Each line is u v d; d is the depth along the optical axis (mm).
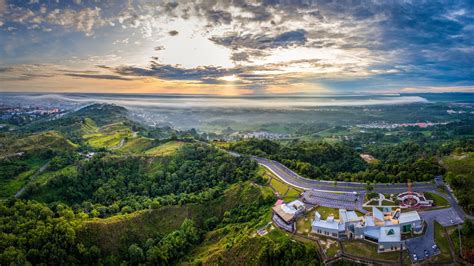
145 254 161000
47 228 157500
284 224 142750
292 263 120875
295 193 178500
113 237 165250
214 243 161375
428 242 123250
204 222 182125
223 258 139000
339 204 158625
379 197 162125
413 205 149875
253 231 145875
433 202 151250
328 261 119625
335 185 186125
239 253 136250
